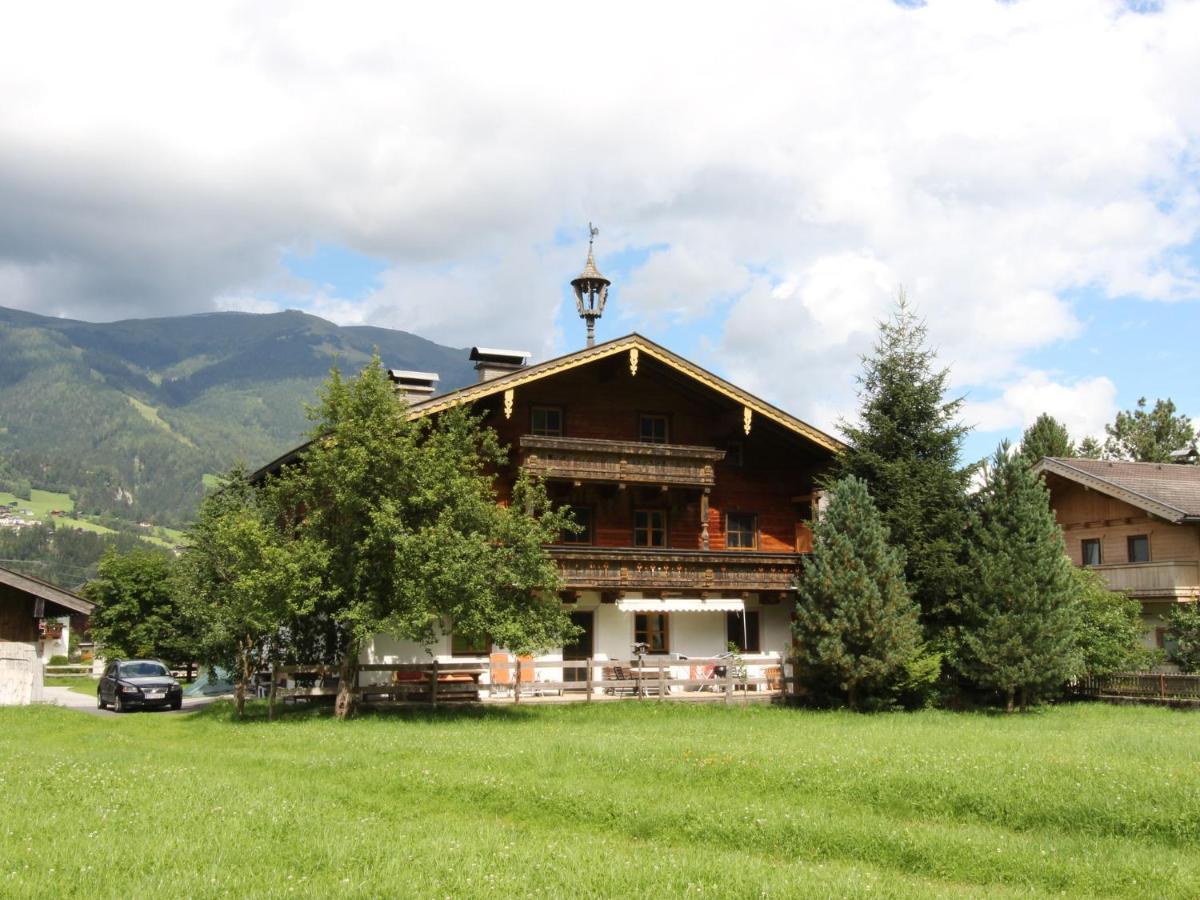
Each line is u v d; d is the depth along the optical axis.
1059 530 34.16
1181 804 14.32
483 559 27.62
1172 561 40.25
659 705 33.03
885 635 32.56
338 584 27.77
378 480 27.92
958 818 14.95
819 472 40.78
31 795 14.77
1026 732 24.45
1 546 189.12
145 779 16.42
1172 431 70.06
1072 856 12.87
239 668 29.42
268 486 29.78
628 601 35.88
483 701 33.38
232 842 12.17
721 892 10.90
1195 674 32.72
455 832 13.56
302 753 20.20
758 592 38.47
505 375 35.25
